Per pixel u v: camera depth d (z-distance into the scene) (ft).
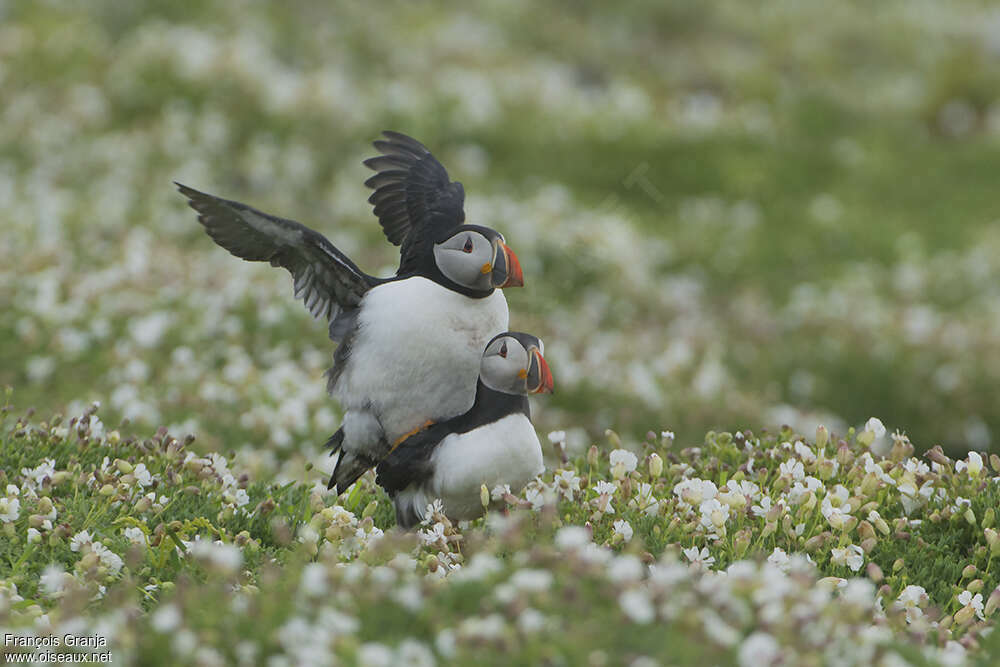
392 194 28.78
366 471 28.12
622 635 16.76
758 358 61.05
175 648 17.04
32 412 29.07
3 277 47.50
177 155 72.64
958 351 62.85
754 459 27.55
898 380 60.44
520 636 16.60
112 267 50.19
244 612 17.98
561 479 25.31
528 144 82.99
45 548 22.53
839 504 23.81
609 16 119.85
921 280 74.69
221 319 46.44
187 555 22.44
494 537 22.48
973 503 25.38
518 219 65.92
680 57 113.80
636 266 66.90
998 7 142.82
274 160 74.08
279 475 32.45
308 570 18.74
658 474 25.08
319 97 79.66
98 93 77.41
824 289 72.74
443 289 24.70
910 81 118.21
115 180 69.15
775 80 109.50
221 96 78.13
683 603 17.42
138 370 41.16
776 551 21.50
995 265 77.10
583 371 49.32
